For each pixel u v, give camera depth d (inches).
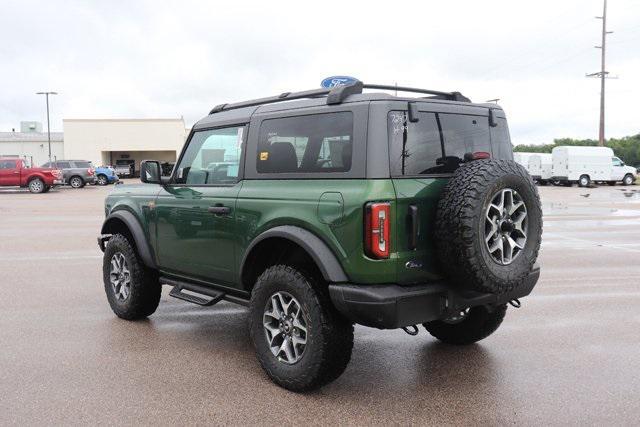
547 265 379.6
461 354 199.2
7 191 1301.7
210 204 191.0
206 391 165.6
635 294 293.7
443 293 155.6
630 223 647.8
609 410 153.5
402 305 147.3
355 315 149.2
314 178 161.5
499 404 157.2
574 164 1531.7
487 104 181.5
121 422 145.6
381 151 149.6
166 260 216.7
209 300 198.4
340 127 157.4
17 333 222.2
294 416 149.4
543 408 154.7
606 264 383.9
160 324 236.5
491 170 148.0
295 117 170.2
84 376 176.9
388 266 147.0
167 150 2704.2
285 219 163.8
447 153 164.6
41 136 2802.7
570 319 245.6
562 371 182.7
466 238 143.6
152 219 220.7
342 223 150.0
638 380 175.0
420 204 151.7
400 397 161.9
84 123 2635.3
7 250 436.1
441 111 165.2
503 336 220.8
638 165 3575.3
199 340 214.5
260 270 182.4
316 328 155.7
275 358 168.9
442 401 159.3
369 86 169.5
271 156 175.8
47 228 577.0
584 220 681.6
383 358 195.2
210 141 201.0
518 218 154.9
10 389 166.6
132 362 189.6
